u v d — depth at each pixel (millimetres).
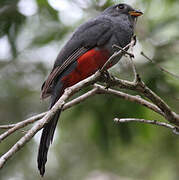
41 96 8680
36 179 13969
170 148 13852
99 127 12453
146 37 12656
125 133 12320
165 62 11938
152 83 11625
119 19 10234
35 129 6402
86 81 7297
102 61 9375
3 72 14992
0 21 13219
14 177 13828
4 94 14703
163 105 7527
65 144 14570
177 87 11594
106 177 13992
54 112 6688
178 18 13047
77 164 14438
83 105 12406
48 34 13938
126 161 14438
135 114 12078
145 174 14117
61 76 9125
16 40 13500
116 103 12102
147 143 13883
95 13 13773
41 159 7734
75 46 9383
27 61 15359
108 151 12594
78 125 13719
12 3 13117
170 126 7660
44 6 13617
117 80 7410
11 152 6117
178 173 13727
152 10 13727
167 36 12586
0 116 14242
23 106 14578
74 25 14031
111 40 9578
